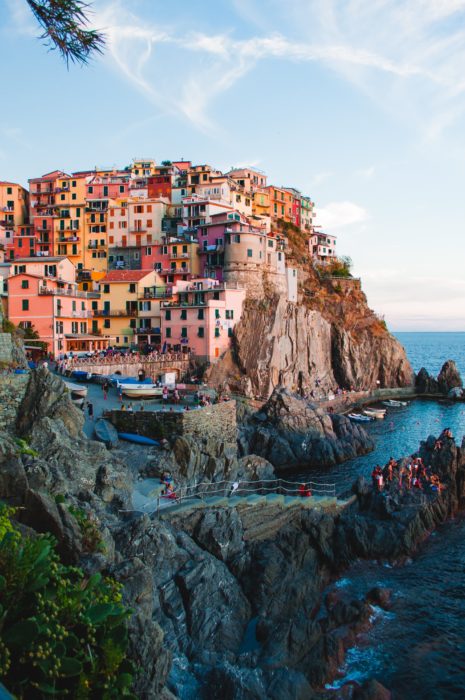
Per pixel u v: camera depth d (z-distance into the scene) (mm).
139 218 129250
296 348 111000
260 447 75188
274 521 44281
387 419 109000
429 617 37438
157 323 108312
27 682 15602
